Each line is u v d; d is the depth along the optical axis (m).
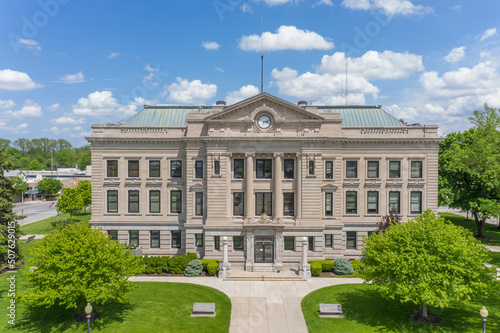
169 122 48.06
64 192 69.88
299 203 41.94
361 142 43.78
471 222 71.88
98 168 44.09
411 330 26.36
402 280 25.70
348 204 44.44
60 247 26.52
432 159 43.88
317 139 41.41
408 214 44.06
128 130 44.41
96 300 25.64
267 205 42.69
